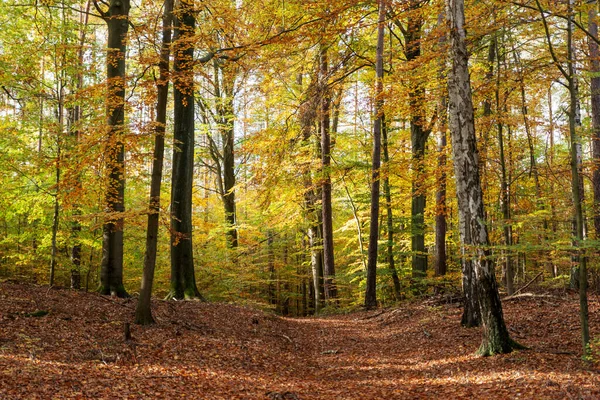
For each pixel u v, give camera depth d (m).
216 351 9.77
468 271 11.95
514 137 17.86
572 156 7.66
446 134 15.27
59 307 11.02
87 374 7.13
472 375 7.98
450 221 22.23
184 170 15.51
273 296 32.97
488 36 12.31
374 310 18.20
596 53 13.48
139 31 10.31
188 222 15.78
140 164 11.95
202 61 13.75
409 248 22.47
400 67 12.74
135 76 10.73
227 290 22.33
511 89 12.91
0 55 14.10
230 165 26.72
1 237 18.48
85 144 10.37
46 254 16.64
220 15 12.34
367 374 9.20
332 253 21.73
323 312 20.67
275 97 21.11
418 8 11.13
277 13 13.52
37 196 14.97
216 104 24.88
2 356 7.32
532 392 6.48
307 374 9.33
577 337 9.26
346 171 19.78
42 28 14.95
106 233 13.73
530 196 19.62
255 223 26.55
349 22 12.08
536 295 13.37
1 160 13.96
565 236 8.87
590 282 14.16
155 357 8.70
